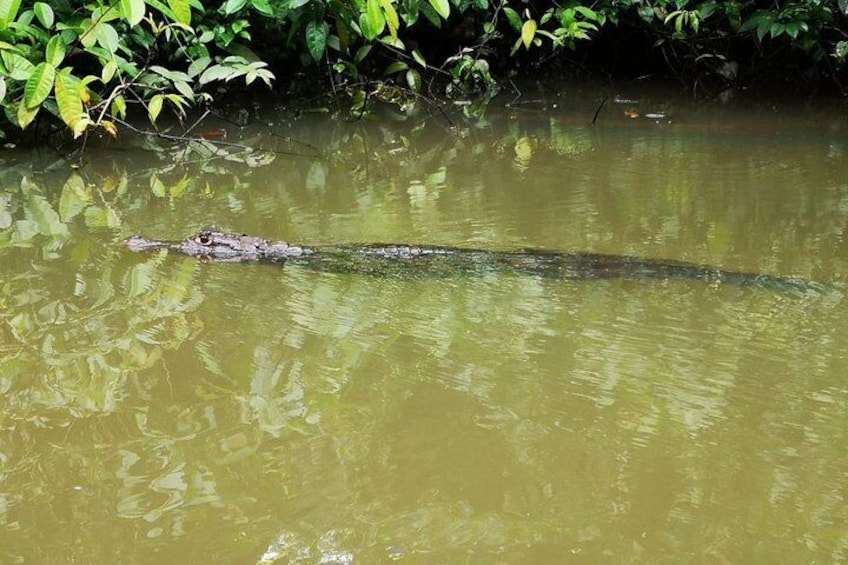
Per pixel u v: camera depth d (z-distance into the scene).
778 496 3.16
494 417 3.67
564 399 3.80
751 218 6.02
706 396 3.81
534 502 3.14
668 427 3.59
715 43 11.62
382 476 3.28
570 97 10.63
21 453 3.42
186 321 4.59
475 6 10.95
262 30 9.98
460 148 8.23
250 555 2.86
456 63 11.38
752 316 4.55
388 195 6.73
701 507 3.11
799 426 3.58
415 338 4.40
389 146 8.40
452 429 3.59
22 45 7.50
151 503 3.12
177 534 2.96
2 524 3.01
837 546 2.90
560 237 5.71
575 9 10.29
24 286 5.00
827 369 4.02
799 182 6.85
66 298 4.86
